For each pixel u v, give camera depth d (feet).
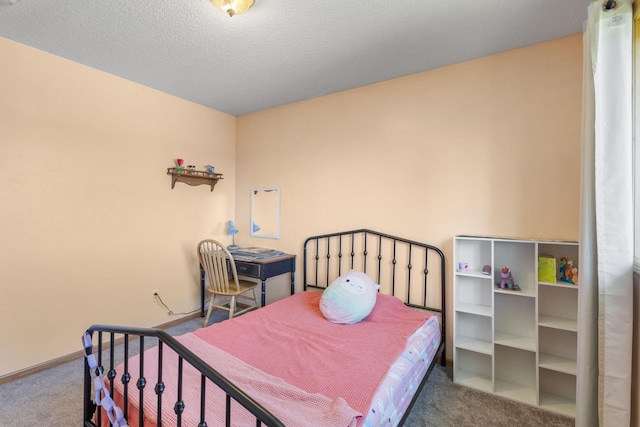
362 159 8.89
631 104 3.90
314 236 9.76
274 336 6.02
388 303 7.52
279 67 7.78
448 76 7.63
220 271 9.15
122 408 4.02
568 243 5.93
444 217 7.68
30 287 6.96
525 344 6.34
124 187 8.62
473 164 7.34
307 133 9.99
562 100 6.45
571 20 5.83
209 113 10.91
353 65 7.64
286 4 5.39
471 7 5.46
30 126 6.90
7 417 5.56
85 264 7.86
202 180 10.71
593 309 4.18
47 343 7.22
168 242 9.76
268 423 2.67
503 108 7.02
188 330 9.53
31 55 6.88
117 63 7.64
